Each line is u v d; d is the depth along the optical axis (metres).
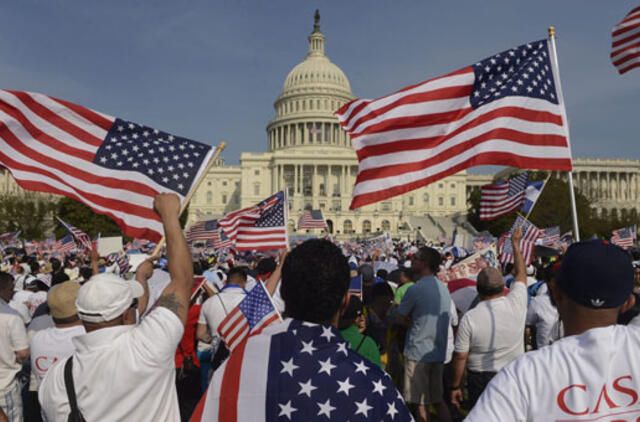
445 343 7.71
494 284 6.84
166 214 4.00
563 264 2.92
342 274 3.36
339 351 3.21
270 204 12.50
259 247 12.44
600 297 2.71
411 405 9.39
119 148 7.18
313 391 3.03
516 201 14.88
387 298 9.84
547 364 2.62
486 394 2.67
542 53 8.65
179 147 7.30
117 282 3.80
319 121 150.00
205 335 8.09
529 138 8.23
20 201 79.31
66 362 3.74
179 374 8.66
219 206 155.12
